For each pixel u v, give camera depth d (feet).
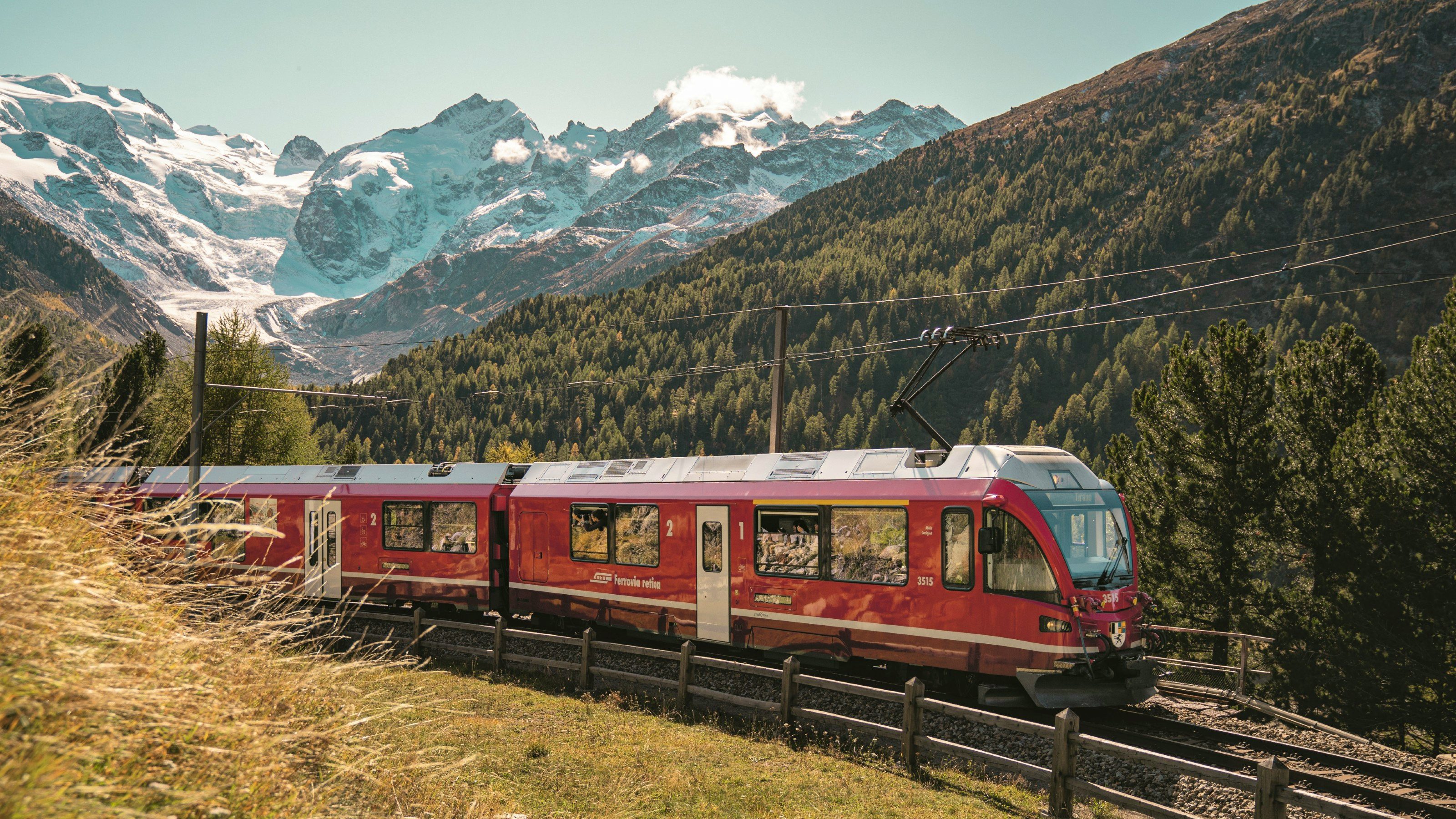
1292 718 41.32
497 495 63.16
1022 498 40.29
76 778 10.68
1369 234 641.81
